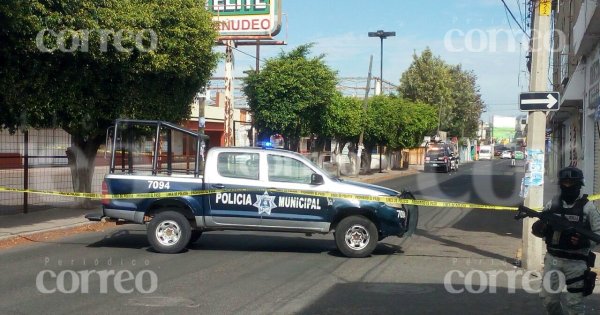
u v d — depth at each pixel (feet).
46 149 72.08
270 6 89.15
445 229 52.39
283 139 95.55
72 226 48.11
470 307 25.81
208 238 44.55
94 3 44.55
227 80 81.97
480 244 43.55
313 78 89.97
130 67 50.01
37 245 40.83
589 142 65.46
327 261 35.88
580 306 20.20
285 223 37.47
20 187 61.16
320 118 95.91
